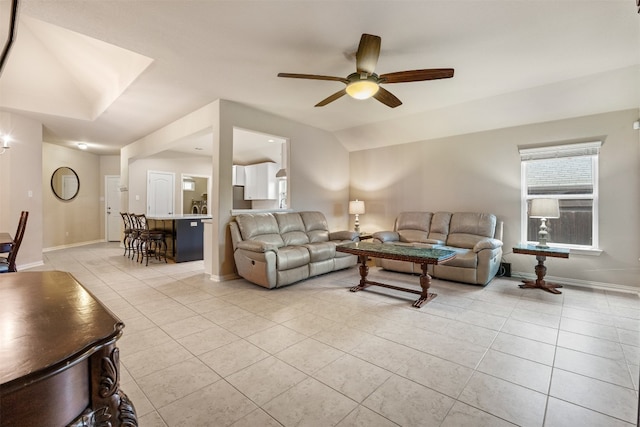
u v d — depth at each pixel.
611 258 3.85
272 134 4.91
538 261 3.90
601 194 3.91
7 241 2.83
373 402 1.66
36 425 0.60
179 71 3.34
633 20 2.41
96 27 2.54
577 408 1.61
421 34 2.62
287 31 2.58
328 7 2.27
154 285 3.98
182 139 5.05
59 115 4.86
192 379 1.87
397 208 5.86
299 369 1.99
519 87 3.79
